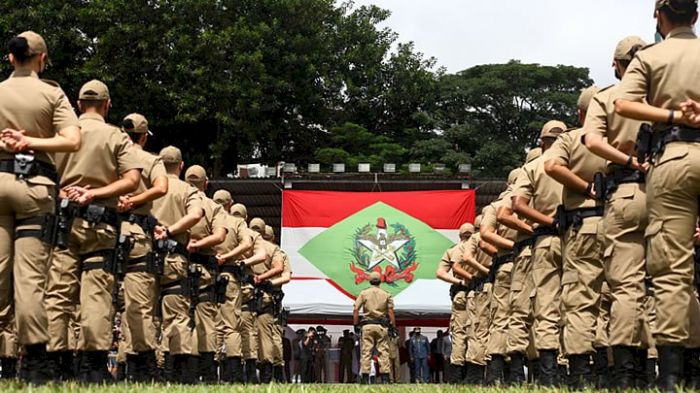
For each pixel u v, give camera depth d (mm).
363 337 20500
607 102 7562
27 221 6961
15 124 7074
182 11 38188
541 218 9836
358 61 44906
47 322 7012
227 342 14250
